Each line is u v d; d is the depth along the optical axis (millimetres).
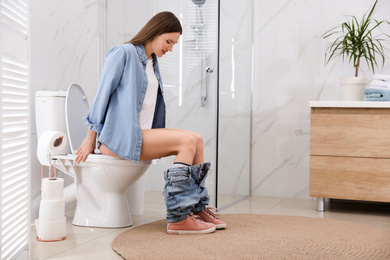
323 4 3537
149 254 1906
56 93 2635
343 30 3365
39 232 2188
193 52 2943
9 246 1583
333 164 2969
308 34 3580
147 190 3082
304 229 2420
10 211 1592
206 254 1906
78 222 2535
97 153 2488
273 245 2059
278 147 3676
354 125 2920
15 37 1607
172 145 2289
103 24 3330
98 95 2312
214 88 2893
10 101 1584
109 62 2305
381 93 2938
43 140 2484
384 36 3410
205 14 2910
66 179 2922
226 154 3141
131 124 2275
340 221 2670
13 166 1625
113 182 2441
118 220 2486
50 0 2775
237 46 3342
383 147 2863
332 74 3525
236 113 3344
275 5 3654
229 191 3227
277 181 3684
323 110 2980
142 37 2383
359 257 1894
